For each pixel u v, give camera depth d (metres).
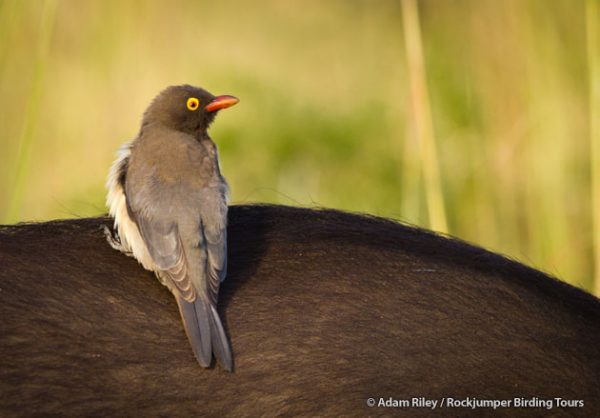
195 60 20.97
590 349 8.35
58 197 18.06
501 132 17.89
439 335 8.16
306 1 25.05
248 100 20.20
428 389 7.84
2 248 8.55
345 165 19.25
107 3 18.92
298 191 18.92
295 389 7.73
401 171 19.05
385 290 8.49
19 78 18.48
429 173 14.91
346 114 20.06
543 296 8.87
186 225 8.28
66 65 19.03
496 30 18.22
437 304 8.41
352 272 8.66
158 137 8.99
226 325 8.07
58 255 8.55
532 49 17.09
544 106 17.05
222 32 23.20
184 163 8.68
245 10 24.31
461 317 8.34
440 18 19.67
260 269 8.64
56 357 7.68
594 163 15.59
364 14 24.31
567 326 8.55
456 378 7.92
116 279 8.37
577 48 17.06
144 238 8.34
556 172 16.89
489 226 17.61
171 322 8.03
